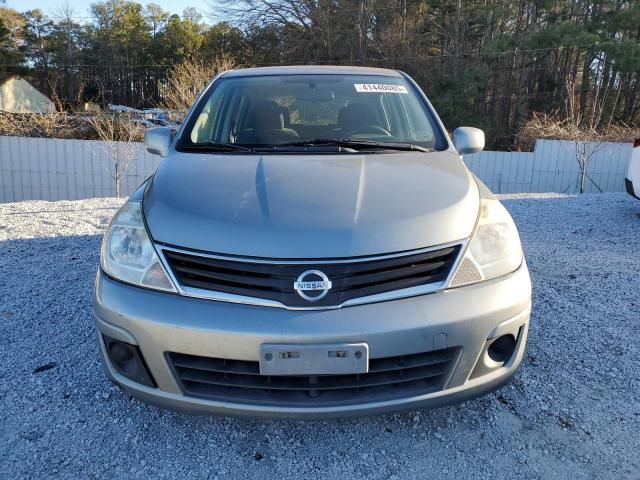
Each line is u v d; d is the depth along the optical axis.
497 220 2.45
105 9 65.12
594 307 3.75
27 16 58.69
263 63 36.12
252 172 2.62
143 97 57.75
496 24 32.34
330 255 2.09
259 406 2.09
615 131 18.22
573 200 7.92
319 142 3.14
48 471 2.23
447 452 2.34
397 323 2.05
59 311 3.71
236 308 2.08
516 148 22.09
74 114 18.17
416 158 2.89
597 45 27.83
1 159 15.93
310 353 2.01
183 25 62.16
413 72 31.16
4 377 2.89
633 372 2.91
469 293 2.17
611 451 2.33
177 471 2.24
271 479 2.20
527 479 2.19
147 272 2.22
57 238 5.58
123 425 2.51
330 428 2.50
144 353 2.15
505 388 2.76
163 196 2.47
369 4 32.69
